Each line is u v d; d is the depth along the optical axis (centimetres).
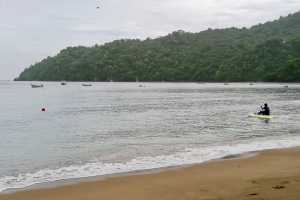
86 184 1284
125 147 2086
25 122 3488
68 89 13850
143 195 1139
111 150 1992
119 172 1473
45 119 3750
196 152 1898
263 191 1086
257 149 1972
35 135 2617
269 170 1445
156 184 1266
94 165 1614
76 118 3822
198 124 3197
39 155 1862
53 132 2772
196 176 1370
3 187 1264
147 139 2391
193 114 4141
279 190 1085
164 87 15425
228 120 3494
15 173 1478
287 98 6981
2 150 2020
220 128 2917
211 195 1102
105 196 1138
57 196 1148
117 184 1277
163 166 1573
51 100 7119
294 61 17012
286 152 1831
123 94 9494
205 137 2453
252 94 8694
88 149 2033
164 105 5584
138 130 2844
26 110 4869
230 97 7606
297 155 1748
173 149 2000
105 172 1480
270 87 13300
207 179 1317
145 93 9969
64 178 1384
